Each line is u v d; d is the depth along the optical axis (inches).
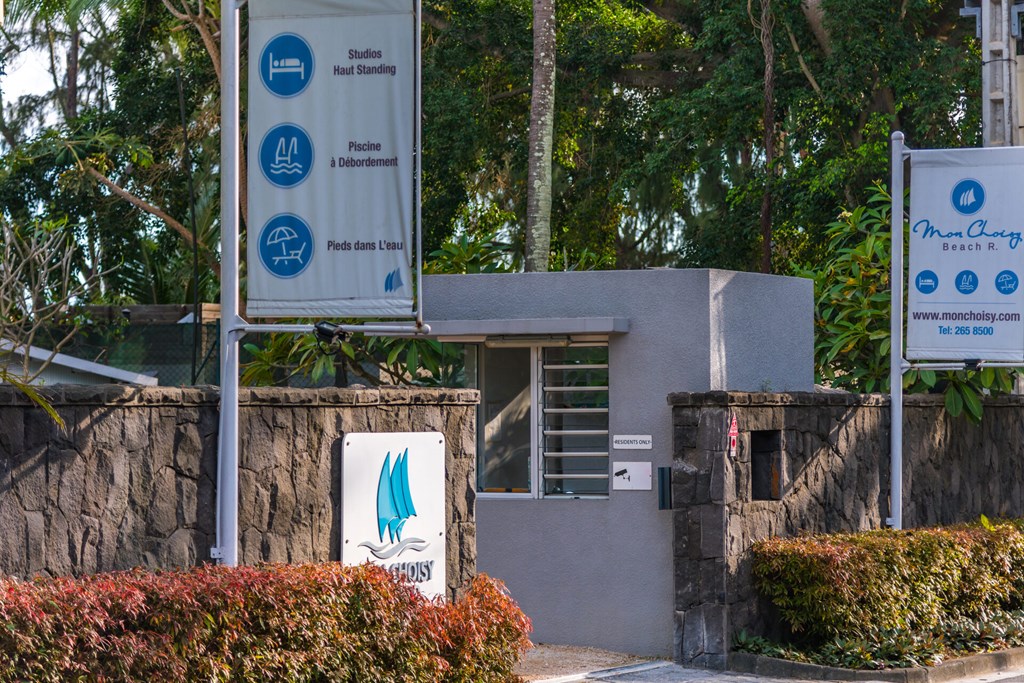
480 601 424.2
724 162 1267.2
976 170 588.1
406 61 376.5
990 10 753.6
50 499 346.9
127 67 1390.3
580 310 559.5
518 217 1337.4
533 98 839.1
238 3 387.9
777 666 502.9
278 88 379.6
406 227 374.9
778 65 1107.3
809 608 517.0
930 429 669.9
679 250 1368.1
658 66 1280.8
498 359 572.1
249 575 351.6
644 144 1293.1
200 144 1362.0
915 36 1088.2
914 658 512.7
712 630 513.7
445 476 453.4
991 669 538.9
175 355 1157.1
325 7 378.3
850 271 766.5
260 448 398.3
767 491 548.4
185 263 1374.3
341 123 377.4
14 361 951.0
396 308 374.9
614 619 543.5
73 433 353.1
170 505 374.3
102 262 1364.4
